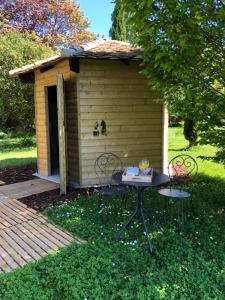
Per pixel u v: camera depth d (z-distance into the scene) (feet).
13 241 15.07
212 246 13.69
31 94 50.83
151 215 15.83
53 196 22.21
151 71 17.81
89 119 24.27
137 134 25.91
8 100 50.29
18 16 88.22
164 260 12.49
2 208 20.18
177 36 14.83
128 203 19.10
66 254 13.01
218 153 19.74
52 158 32.35
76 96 24.02
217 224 16.06
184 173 27.48
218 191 21.57
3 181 27.81
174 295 10.46
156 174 15.61
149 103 26.02
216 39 15.87
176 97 18.63
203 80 17.07
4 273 12.04
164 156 27.04
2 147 52.16
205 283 11.06
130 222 15.21
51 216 17.80
